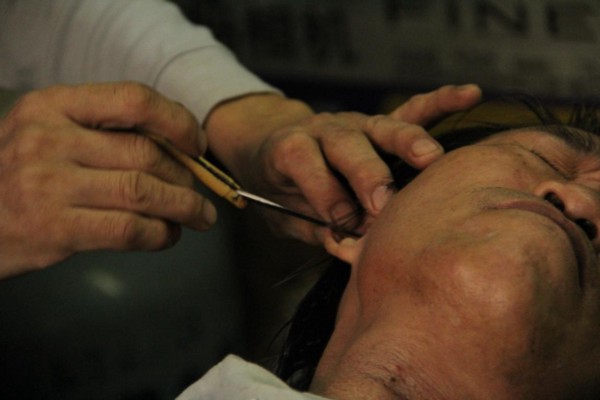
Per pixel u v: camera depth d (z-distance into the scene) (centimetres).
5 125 140
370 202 137
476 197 118
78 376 215
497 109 176
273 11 264
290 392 103
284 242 249
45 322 211
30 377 211
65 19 185
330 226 146
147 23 187
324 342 150
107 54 185
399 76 262
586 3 245
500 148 129
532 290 107
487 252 108
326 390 113
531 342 108
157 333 223
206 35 191
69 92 137
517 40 252
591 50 246
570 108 221
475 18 255
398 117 157
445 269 110
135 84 135
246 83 181
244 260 253
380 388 109
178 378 227
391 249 117
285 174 150
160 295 222
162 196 137
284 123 169
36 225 136
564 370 111
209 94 178
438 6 256
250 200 144
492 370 108
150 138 139
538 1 250
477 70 257
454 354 109
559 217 113
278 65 267
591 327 111
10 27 187
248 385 104
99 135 136
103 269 217
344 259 131
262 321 249
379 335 113
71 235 136
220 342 233
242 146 170
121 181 135
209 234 234
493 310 107
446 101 152
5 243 138
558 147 134
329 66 265
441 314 110
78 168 136
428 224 117
